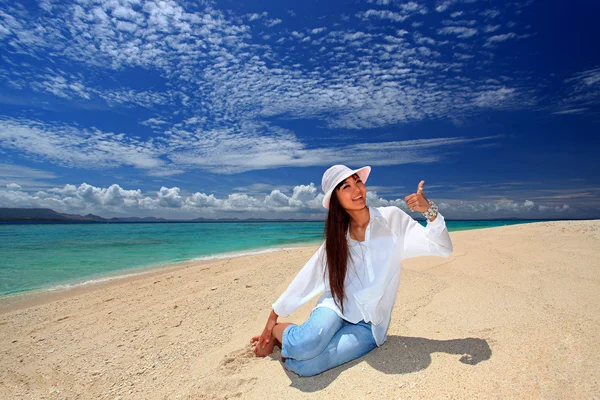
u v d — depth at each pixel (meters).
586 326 2.43
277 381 2.32
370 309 2.33
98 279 7.50
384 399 1.89
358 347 2.38
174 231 33.97
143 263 9.99
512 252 5.90
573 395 1.65
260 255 10.43
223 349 3.05
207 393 2.28
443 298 3.63
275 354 2.80
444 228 2.27
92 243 17.53
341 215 2.46
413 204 2.28
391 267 2.39
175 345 3.26
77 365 2.98
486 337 2.48
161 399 2.30
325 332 2.25
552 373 1.86
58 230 36.12
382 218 2.39
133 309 4.66
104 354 3.18
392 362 2.29
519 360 2.06
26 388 2.62
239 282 5.86
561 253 5.40
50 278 7.73
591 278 3.82
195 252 12.93
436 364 2.17
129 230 37.19
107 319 4.28
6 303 5.60
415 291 4.03
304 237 22.41
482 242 7.59
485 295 3.57
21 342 3.64
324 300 2.55
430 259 5.94
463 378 1.96
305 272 2.68
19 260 10.80
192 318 4.05
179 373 2.67
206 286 5.76
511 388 1.79
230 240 19.59
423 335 2.69
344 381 2.16
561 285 3.65
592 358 1.95
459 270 4.93
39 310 4.94
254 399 2.14
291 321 3.59
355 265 2.44
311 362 2.27
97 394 2.46
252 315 3.98
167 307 4.60
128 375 2.72
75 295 5.93
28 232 30.92
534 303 3.15
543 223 11.44
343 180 2.35
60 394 2.50
